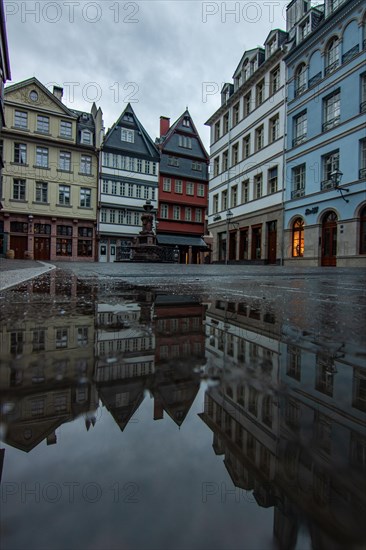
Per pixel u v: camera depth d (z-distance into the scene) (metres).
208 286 3.38
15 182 30.75
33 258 31.19
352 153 16.77
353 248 16.53
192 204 37.75
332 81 17.94
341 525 0.27
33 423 0.39
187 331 1.01
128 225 34.62
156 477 0.34
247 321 1.23
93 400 0.45
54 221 31.95
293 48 20.34
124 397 0.46
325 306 1.76
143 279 4.48
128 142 34.84
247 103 25.70
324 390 0.53
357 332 1.02
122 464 0.35
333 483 0.33
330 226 18.22
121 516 0.29
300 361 0.69
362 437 0.40
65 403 0.43
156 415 0.43
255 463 0.35
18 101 30.47
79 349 0.75
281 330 1.04
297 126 20.75
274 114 22.33
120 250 34.50
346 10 17.00
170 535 0.27
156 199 35.81
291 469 0.34
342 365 0.67
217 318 1.29
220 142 29.69
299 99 20.28
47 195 31.75
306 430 0.41
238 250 26.55
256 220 24.33
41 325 1.08
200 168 38.53
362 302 1.99
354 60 16.67
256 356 0.71
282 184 21.48
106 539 0.26
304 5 20.73
